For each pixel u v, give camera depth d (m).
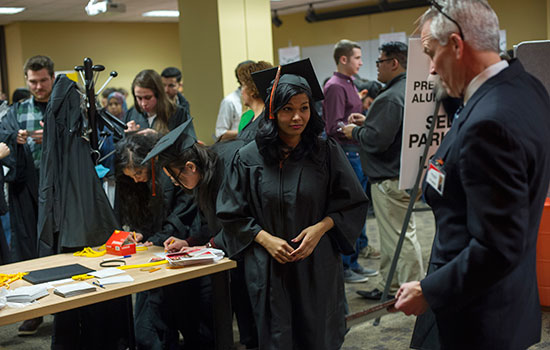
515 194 1.25
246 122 3.45
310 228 2.25
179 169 2.45
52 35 11.52
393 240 3.62
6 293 2.02
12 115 3.68
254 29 6.33
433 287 1.39
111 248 2.61
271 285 2.24
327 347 2.29
